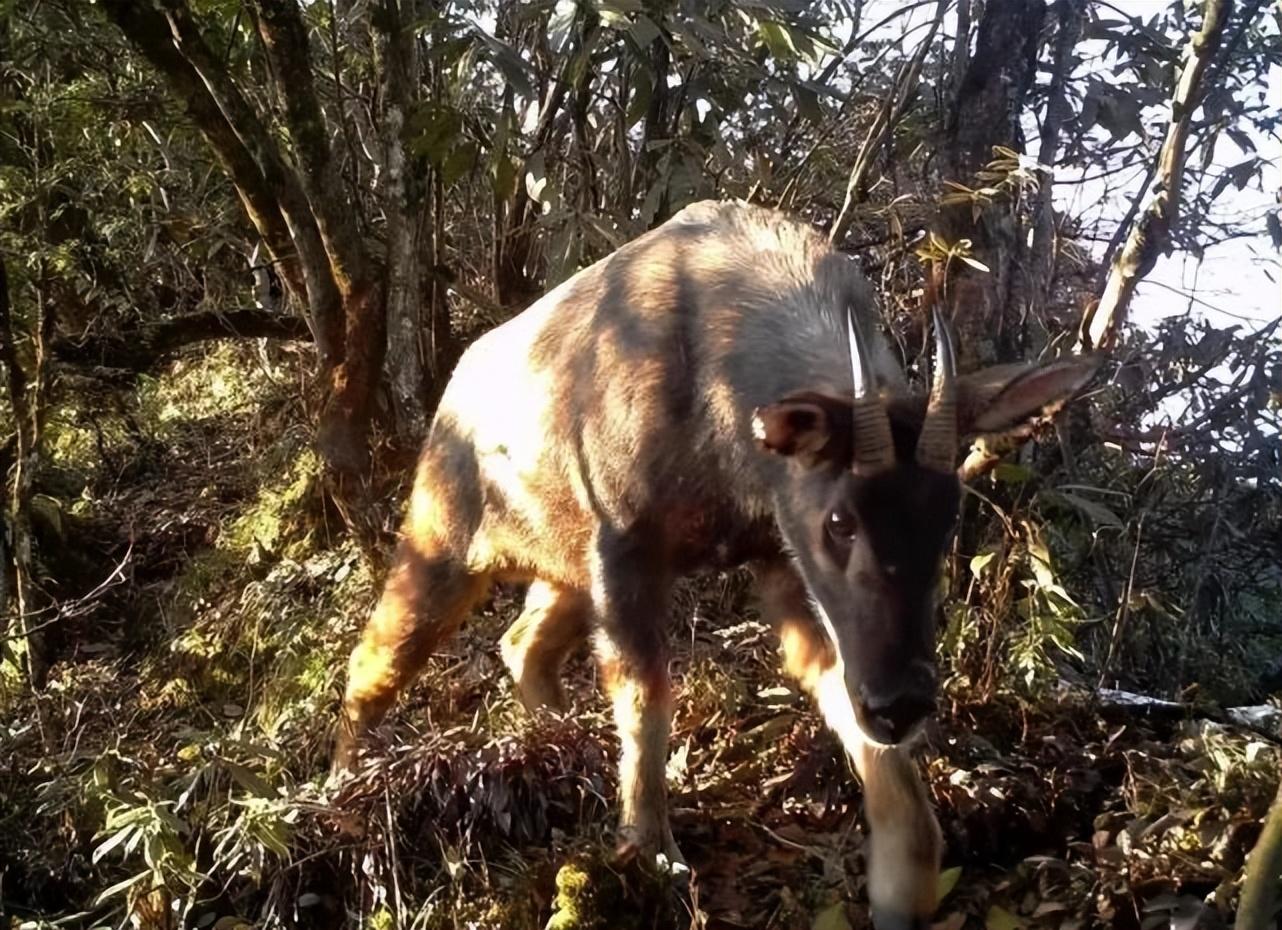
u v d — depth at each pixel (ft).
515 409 12.91
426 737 13.10
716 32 16.34
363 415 17.19
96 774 13.11
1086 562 15.83
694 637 15.35
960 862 11.79
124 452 24.82
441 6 18.58
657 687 11.68
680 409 11.32
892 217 16.30
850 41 18.52
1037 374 9.95
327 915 12.01
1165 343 16.07
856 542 9.52
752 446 10.87
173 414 26.00
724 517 11.52
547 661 14.43
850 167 19.20
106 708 17.87
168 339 21.12
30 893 13.75
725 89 17.53
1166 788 11.71
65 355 20.93
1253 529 16.39
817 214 19.62
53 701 17.69
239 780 12.73
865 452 9.55
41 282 18.66
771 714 13.84
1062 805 12.07
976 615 13.71
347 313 16.72
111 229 20.07
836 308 11.34
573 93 18.37
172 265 23.34
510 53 16.11
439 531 14.12
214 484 23.41
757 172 17.87
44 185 18.29
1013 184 14.35
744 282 11.52
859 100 19.52
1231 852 10.86
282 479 21.35
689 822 12.51
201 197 21.99
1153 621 15.76
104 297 20.76
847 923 11.03
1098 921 10.85
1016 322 15.08
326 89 20.65
